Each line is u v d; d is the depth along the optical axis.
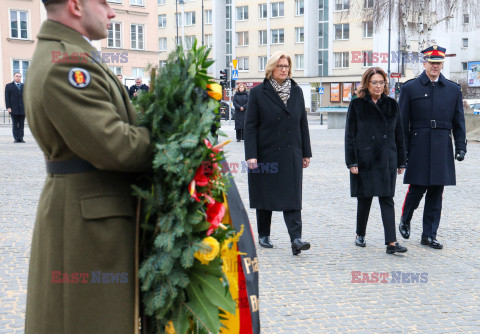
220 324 2.05
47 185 2.03
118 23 42.19
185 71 2.02
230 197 2.21
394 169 5.84
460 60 77.19
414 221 7.45
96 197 1.97
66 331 1.95
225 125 32.09
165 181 1.98
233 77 30.52
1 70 38.56
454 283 4.81
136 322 2.00
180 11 67.56
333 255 5.66
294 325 3.81
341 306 4.20
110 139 1.87
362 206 5.95
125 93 2.10
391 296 4.45
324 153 15.95
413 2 29.11
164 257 1.97
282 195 5.55
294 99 5.65
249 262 2.23
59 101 1.85
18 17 39.00
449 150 6.09
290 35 61.69
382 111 5.82
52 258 1.96
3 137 21.02
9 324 3.71
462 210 8.16
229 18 65.88
